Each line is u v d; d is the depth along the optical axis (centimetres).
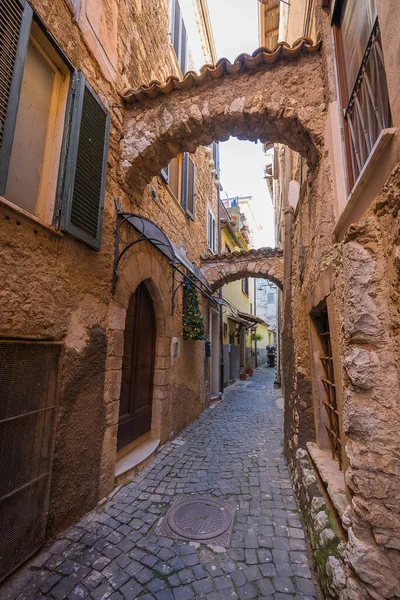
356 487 145
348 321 156
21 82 205
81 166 272
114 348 333
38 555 224
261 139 359
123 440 399
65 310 257
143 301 470
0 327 194
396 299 133
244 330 1720
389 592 132
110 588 198
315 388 306
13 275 204
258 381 1433
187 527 266
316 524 212
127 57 404
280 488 342
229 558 228
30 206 233
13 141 216
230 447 484
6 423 199
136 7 442
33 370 221
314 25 330
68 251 262
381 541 136
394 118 127
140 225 404
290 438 403
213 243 1038
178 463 413
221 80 338
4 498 196
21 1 207
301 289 363
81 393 275
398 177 121
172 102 355
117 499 311
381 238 146
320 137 276
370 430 144
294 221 465
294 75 308
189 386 639
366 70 177
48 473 234
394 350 138
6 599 187
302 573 213
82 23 297
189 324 604
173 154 390
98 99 308
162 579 207
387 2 129
